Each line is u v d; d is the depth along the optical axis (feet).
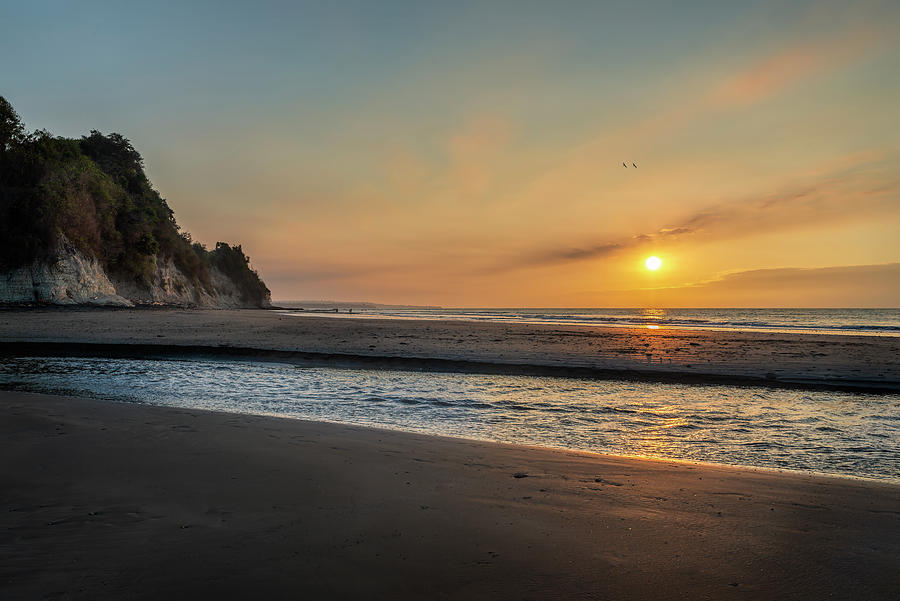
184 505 11.92
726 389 37.78
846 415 28.19
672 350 61.11
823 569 8.94
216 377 43.01
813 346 66.13
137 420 22.63
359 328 98.68
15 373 44.70
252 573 8.38
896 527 11.18
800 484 14.75
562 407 30.22
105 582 7.97
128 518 10.98
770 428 24.79
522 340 74.18
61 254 205.87
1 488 13.07
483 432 23.62
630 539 10.23
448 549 9.55
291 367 50.49
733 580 8.45
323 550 9.39
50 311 159.33
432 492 13.29
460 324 122.01
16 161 209.56
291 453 17.29
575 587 8.09
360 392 35.63
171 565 8.64
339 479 14.32
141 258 263.90
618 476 15.29
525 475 15.21
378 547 9.58
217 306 381.60
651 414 28.17
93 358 56.80
